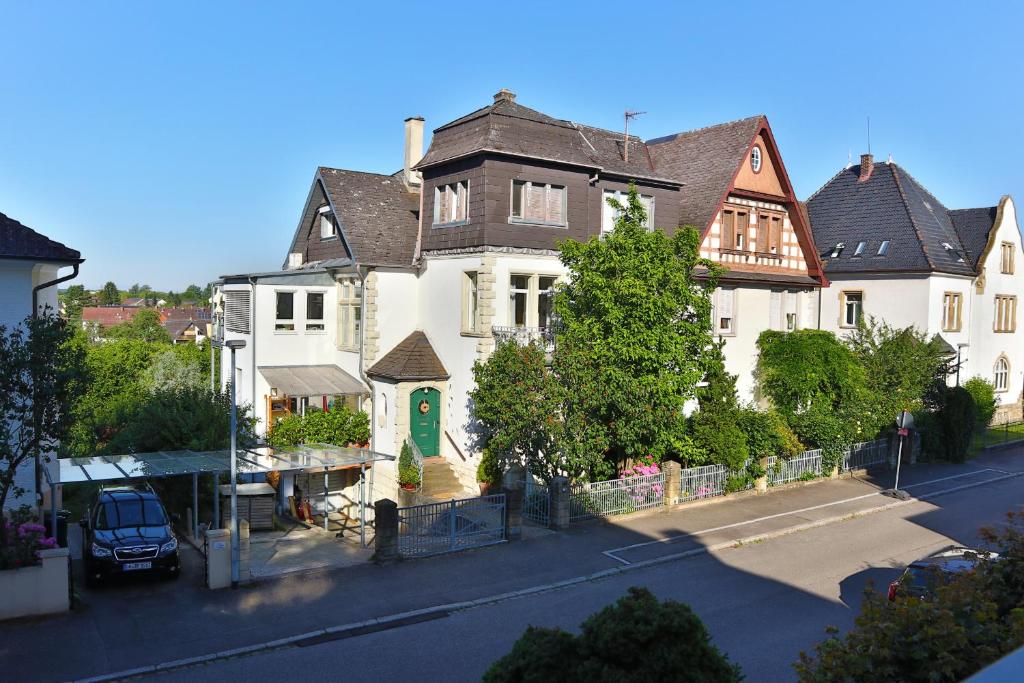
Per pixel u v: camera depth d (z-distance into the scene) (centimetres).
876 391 2866
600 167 2466
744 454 2247
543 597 1445
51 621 1266
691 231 2148
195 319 11144
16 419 1316
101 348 4044
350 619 1309
